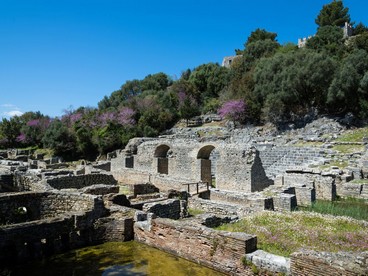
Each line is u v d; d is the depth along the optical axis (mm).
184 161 30172
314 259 7148
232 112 50219
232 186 24609
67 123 63812
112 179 24000
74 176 21641
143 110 61094
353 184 23094
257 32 84250
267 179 25328
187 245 10031
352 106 41938
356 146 30953
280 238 11172
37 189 17859
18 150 55719
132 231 11945
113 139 52469
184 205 15383
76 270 9445
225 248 8984
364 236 11617
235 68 68375
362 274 6430
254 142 40594
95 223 11766
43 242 11094
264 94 49156
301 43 75875
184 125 58031
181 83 71062
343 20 71562
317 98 45719
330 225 13031
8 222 12859
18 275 9148
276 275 7770
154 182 25578
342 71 41375
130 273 9164
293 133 42094
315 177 23297
